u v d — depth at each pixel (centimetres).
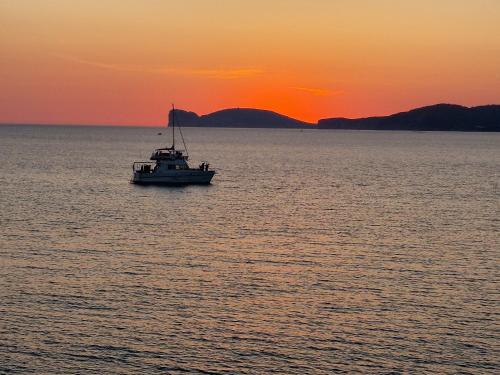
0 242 6588
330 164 19162
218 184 12600
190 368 3838
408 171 16488
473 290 5169
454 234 7438
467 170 17000
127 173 14638
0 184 11856
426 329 4375
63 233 7131
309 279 5444
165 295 4966
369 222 8225
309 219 8444
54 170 15062
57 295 4906
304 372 3800
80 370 3791
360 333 4306
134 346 4084
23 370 3775
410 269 5788
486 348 4100
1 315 4491
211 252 6356
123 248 6444
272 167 17675
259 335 4272
